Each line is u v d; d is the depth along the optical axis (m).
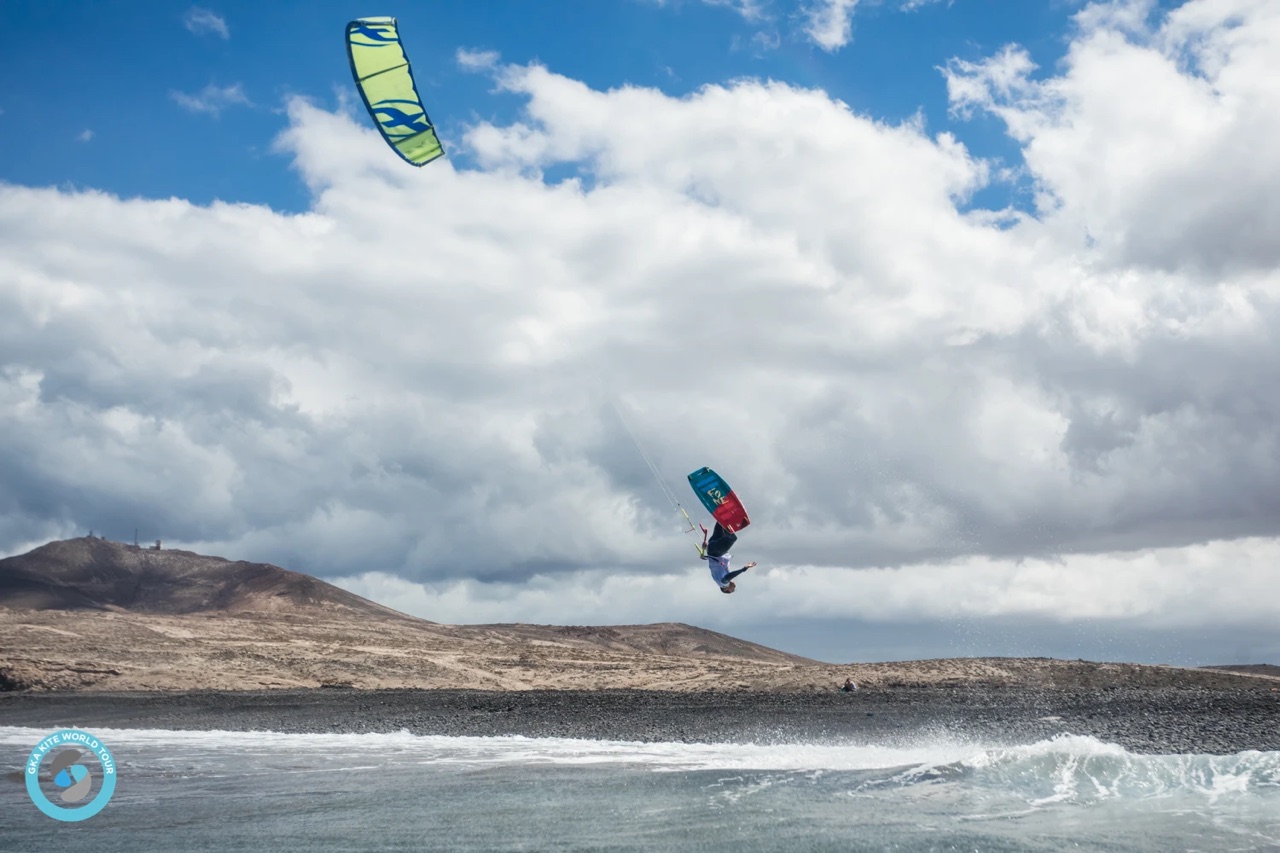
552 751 23.98
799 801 16.22
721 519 23.38
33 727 31.56
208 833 14.95
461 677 53.81
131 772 21.08
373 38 18.39
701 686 44.59
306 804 17.05
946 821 14.53
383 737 28.06
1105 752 18.88
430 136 19.17
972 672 41.50
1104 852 12.80
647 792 17.44
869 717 30.36
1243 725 25.27
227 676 50.53
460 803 16.80
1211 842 13.16
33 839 14.81
